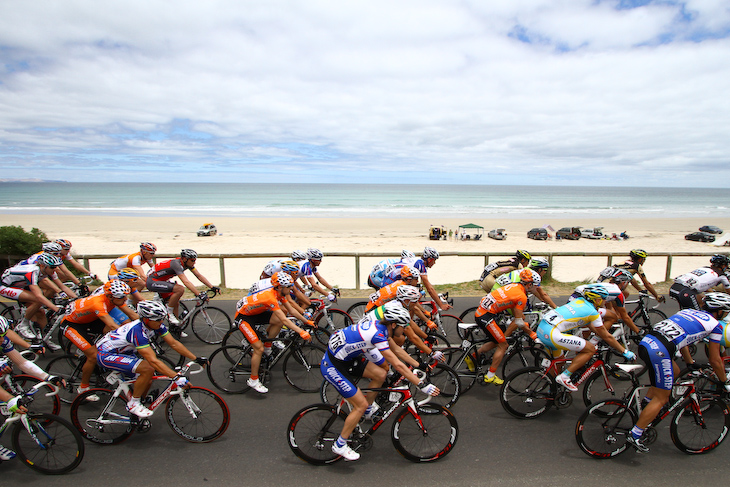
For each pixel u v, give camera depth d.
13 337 3.80
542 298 5.28
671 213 57.75
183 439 3.84
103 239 27.62
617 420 3.62
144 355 3.58
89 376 4.18
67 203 68.88
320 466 3.47
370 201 81.56
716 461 3.52
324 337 5.81
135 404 3.69
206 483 3.23
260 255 9.53
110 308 4.42
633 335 5.49
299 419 3.47
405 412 3.48
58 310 5.67
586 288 4.06
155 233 31.47
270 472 3.37
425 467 3.44
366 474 3.35
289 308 4.89
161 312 3.60
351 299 8.66
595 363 4.12
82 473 3.36
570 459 3.54
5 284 5.56
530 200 91.25
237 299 8.57
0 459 3.39
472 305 8.03
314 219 44.47
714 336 3.63
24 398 3.67
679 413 3.57
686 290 5.31
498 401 4.58
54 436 3.40
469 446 3.72
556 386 4.21
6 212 51.03
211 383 4.92
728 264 5.73
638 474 3.34
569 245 28.02
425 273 5.71
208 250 23.84
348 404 3.73
